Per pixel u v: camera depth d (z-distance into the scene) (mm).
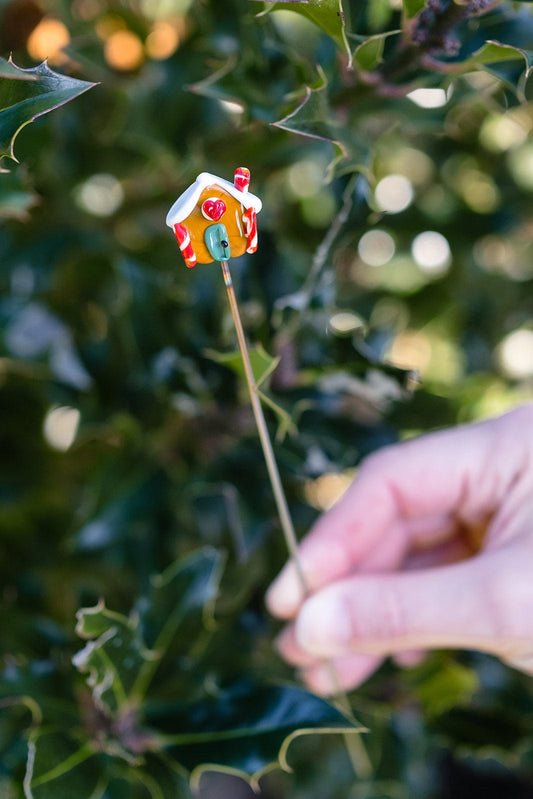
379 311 448
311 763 462
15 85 230
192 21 360
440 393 419
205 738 290
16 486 362
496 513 354
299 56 316
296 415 324
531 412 352
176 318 338
